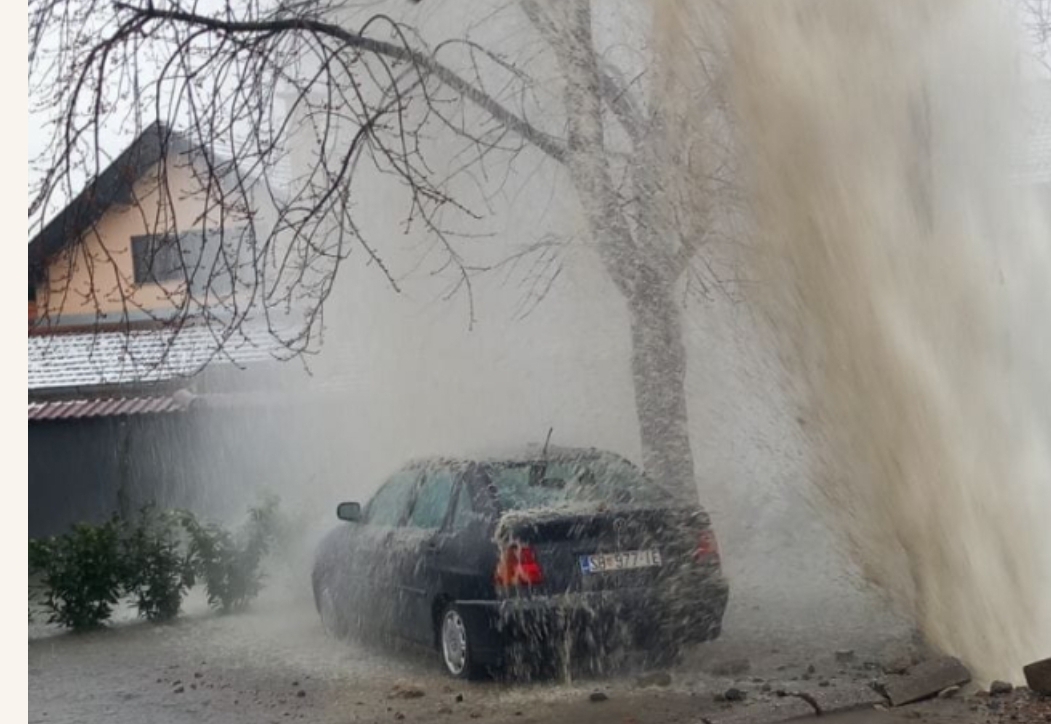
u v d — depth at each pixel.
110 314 19.28
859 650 7.97
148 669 9.94
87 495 19.64
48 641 11.97
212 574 12.95
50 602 12.41
